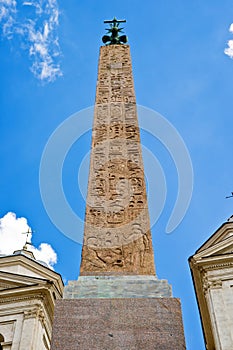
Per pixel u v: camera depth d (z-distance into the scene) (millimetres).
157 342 13898
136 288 15344
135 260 16516
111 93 25562
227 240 28500
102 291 15266
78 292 15273
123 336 14047
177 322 14438
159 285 15453
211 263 27453
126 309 14742
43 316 27078
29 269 30562
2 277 28656
